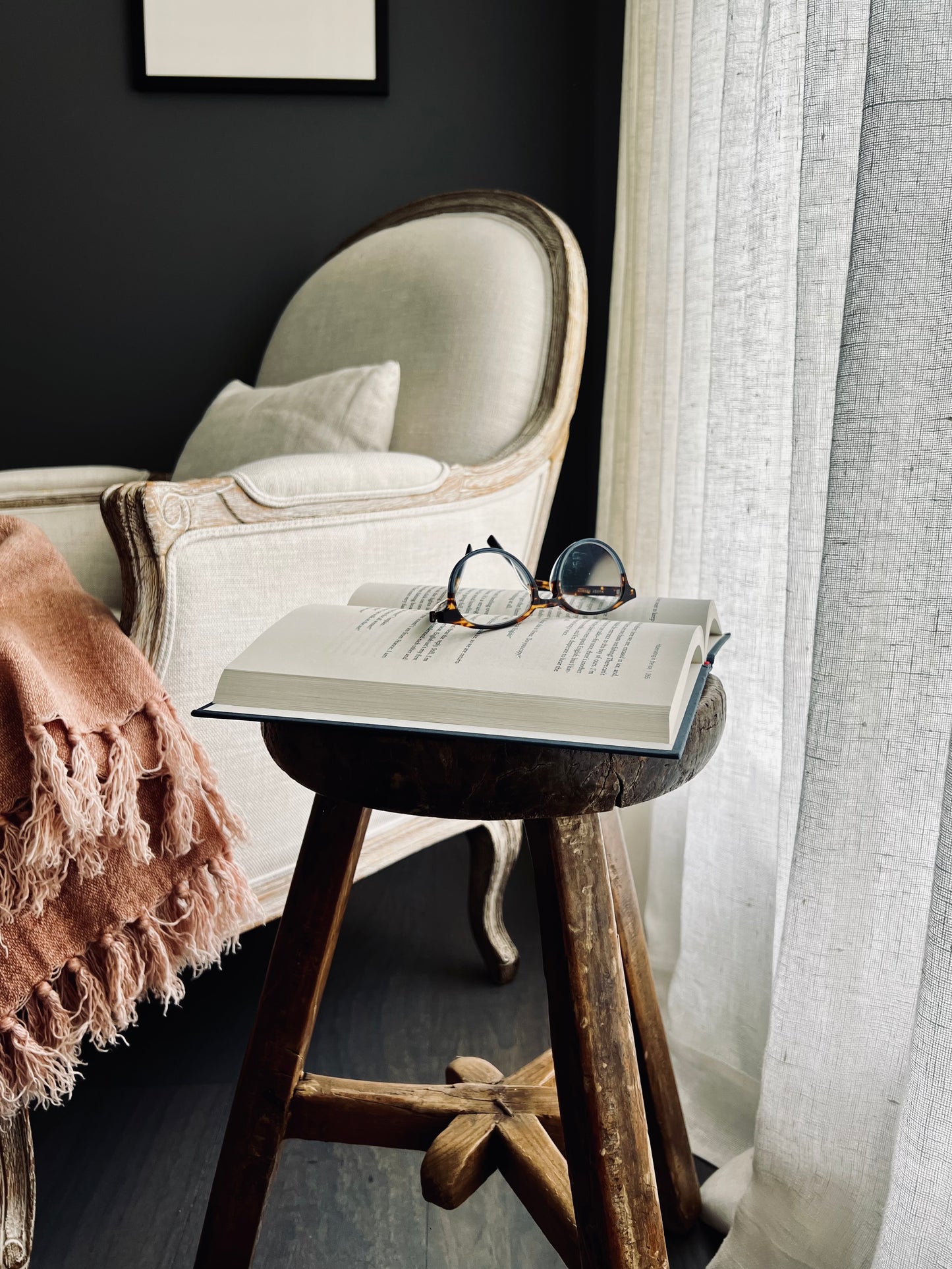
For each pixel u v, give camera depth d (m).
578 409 2.11
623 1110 0.69
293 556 1.14
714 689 0.78
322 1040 1.30
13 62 2.03
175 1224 1.01
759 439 1.12
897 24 0.76
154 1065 1.28
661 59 1.46
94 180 2.08
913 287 0.78
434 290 1.60
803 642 0.95
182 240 2.11
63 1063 0.89
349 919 1.66
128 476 1.79
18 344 2.14
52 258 2.11
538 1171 0.78
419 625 0.69
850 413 0.80
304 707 0.64
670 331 1.44
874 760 0.83
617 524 1.64
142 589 1.03
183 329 2.15
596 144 2.02
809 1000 0.87
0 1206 0.88
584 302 1.54
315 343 1.77
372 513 1.22
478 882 1.42
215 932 0.99
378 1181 1.09
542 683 0.61
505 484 1.42
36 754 0.84
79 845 0.86
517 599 0.79
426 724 0.61
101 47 2.03
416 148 2.06
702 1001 1.21
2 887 0.84
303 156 2.08
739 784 1.16
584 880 0.69
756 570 1.14
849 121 0.90
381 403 1.47
